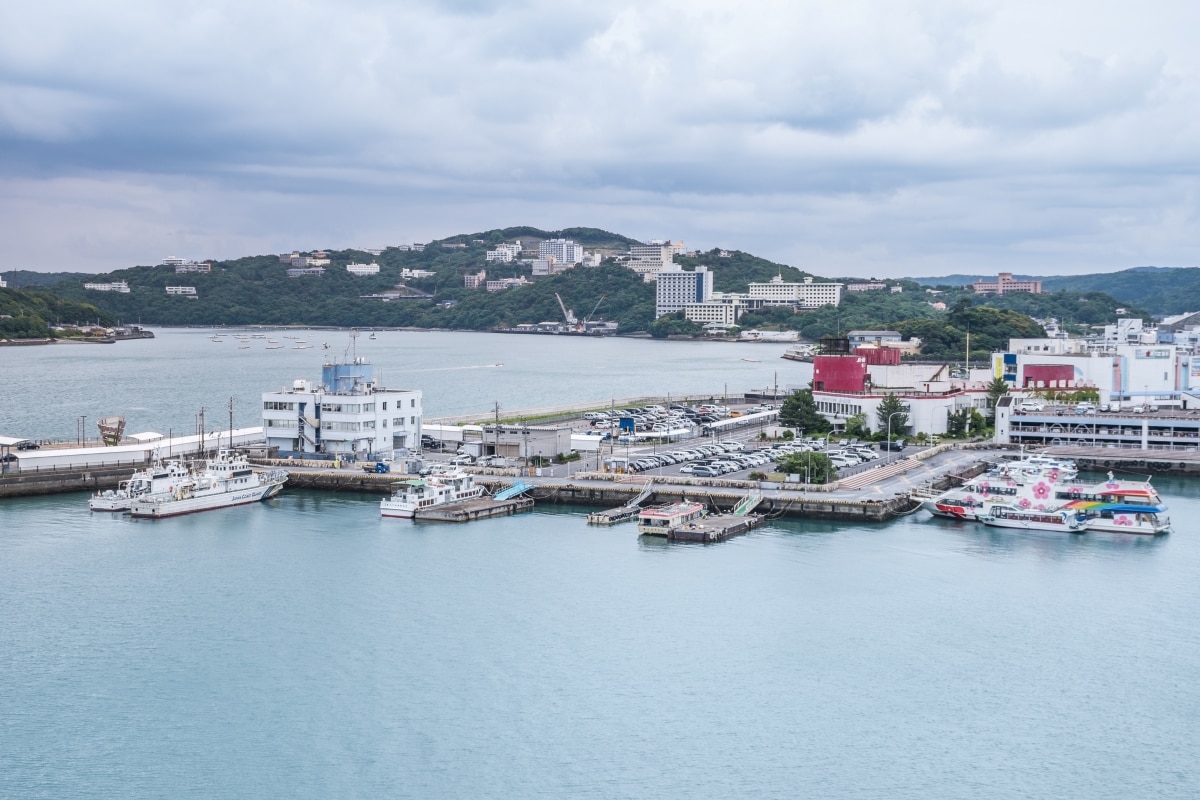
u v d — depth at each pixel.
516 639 147.75
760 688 134.00
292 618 155.25
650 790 112.06
